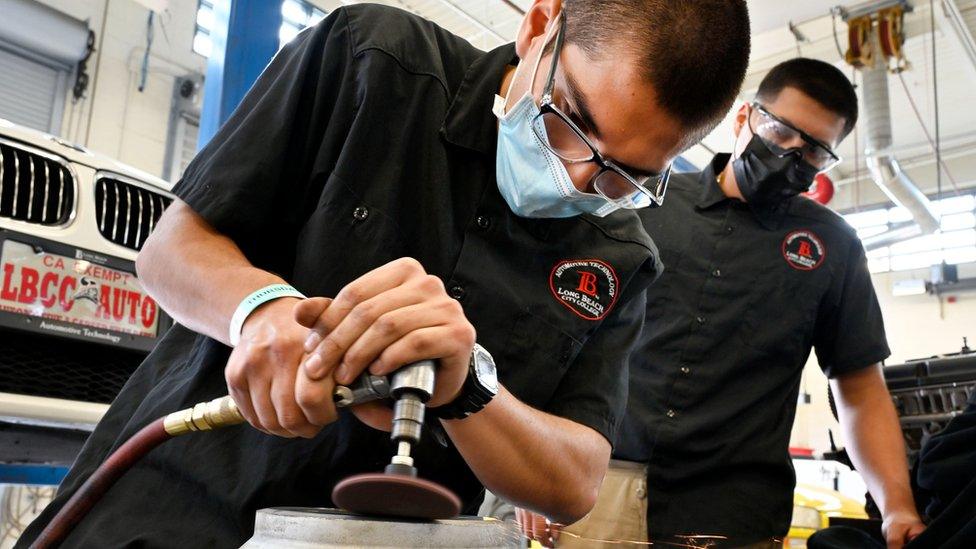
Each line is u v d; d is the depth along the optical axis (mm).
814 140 1815
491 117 1081
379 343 690
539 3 1068
